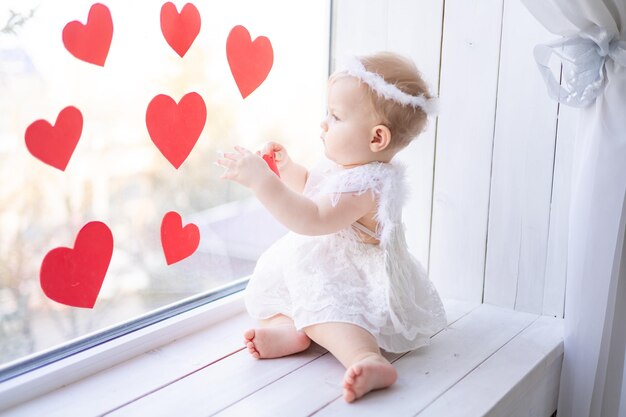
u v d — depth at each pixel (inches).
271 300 49.8
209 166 60.3
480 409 40.8
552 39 52.7
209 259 61.2
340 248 48.3
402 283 48.7
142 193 54.1
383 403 41.2
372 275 47.7
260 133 65.7
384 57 47.8
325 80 63.6
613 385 53.4
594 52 45.9
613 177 47.1
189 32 46.0
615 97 46.3
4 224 44.2
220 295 55.9
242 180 44.3
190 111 46.1
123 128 51.3
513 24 54.2
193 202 59.1
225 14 58.8
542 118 54.4
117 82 50.0
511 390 43.6
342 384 43.1
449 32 56.7
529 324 55.2
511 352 49.5
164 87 54.1
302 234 45.8
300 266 47.4
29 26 42.8
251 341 46.2
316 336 45.6
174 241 46.3
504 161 56.5
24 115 43.8
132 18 50.1
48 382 41.6
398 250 49.2
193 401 41.0
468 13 55.7
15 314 45.2
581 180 48.6
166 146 44.9
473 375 45.5
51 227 47.1
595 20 44.2
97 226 41.8
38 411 39.5
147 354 47.4
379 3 59.1
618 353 52.8
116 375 44.3
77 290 41.2
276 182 44.8
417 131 48.8
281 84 66.1
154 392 42.1
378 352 44.2
